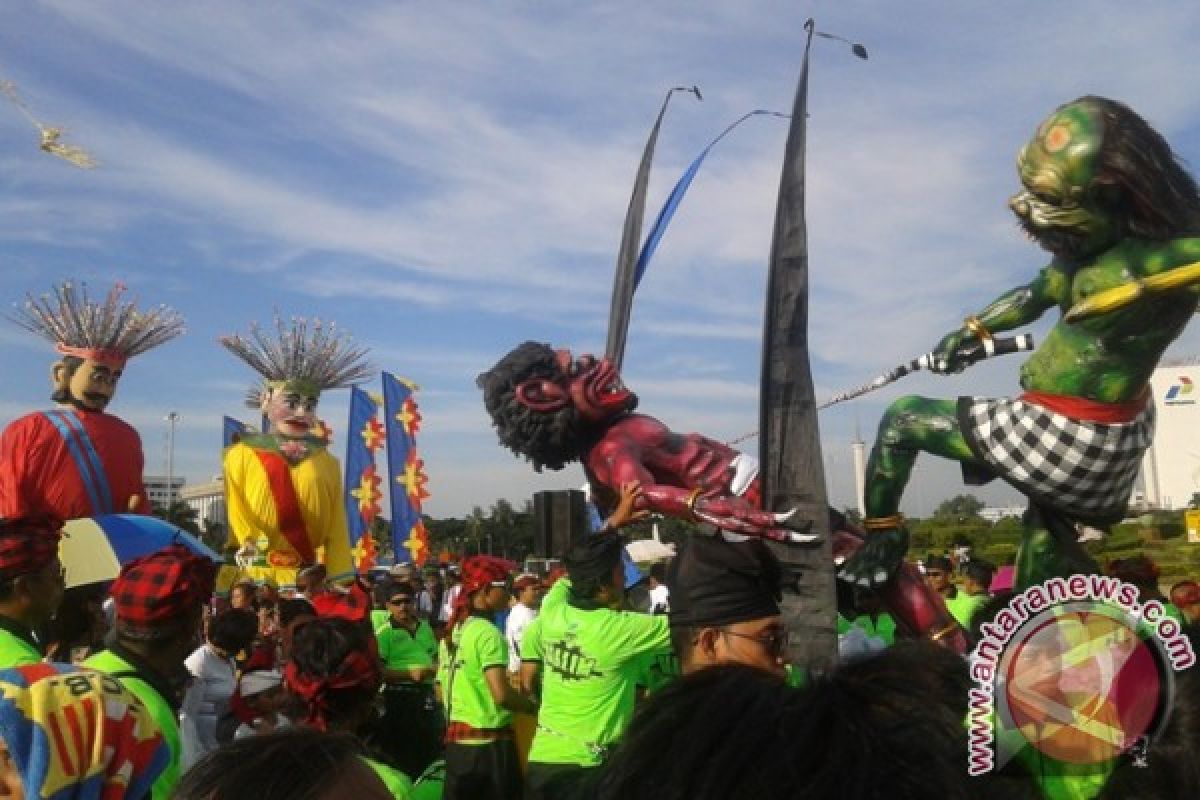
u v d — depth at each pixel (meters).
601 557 5.14
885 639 6.06
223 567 15.68
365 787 1.91
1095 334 3.74
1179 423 54.59
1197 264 3.49
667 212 5.16
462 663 7.00
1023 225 3.88
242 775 1.85
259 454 19.34
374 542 20.61
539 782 5.11
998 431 3.85
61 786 2.31
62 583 4.23
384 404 18.94
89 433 11.66
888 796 1.30
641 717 1.46
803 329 3.41
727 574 3.25
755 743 1.32
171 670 3.47
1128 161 3.52
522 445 4.39
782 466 3.39
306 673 3.72
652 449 4.25
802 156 3.46
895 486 4.11
